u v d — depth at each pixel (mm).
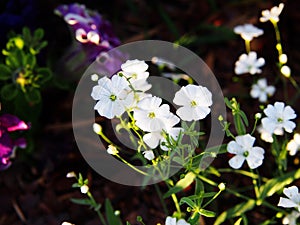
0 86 302
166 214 275
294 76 344
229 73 347
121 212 301
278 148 260
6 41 307
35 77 291
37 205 306
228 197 298
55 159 316
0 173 313
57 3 334
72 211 302
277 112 230
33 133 311
